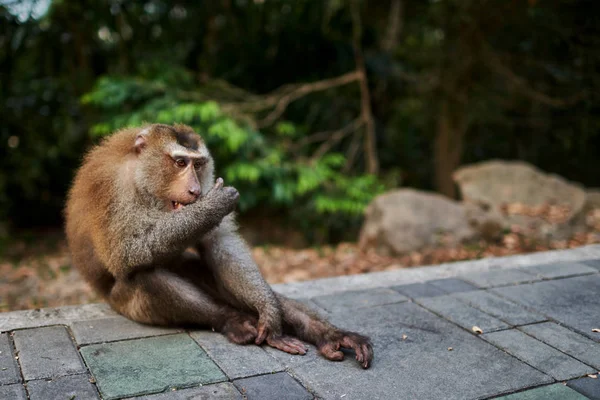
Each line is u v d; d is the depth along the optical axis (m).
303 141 3.19
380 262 2.30
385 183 3.32
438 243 2.37
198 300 1.15
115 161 1.17
